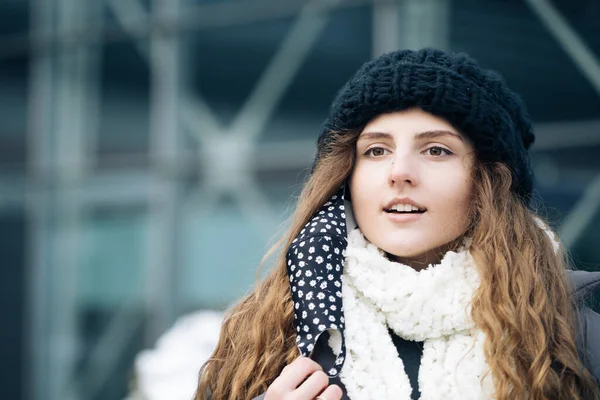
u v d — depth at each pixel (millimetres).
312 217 1833
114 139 7555
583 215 5281
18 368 8086
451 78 1707
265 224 6723
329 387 1588
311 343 1670
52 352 7891
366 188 1741
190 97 7125
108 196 7609
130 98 7441
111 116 7582
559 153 5406
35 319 8000
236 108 6898
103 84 7637
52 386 7891
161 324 7152
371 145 1750
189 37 7125
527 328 1645
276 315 1807
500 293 1672
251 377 1781
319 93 6438
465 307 1670
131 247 7449
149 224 7328
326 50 6395
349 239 1791
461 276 1711
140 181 7383
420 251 1718
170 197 7133
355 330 1719
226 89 6953
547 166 5445
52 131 7953
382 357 1702
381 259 1736
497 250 1698
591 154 5273
